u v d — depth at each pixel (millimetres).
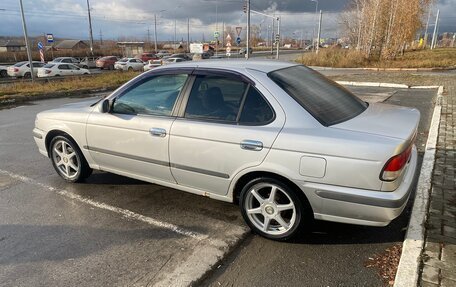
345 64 29391
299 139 2881
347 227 3479
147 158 3785
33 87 17000
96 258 3033
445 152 5418
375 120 3117
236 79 3311
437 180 4312
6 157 5930
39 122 4746
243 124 3176
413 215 3434
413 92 13008
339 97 3518
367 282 2674
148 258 3023
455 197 3838
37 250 3166
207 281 2738
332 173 2787
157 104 3738
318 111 3066
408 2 34000
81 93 16344
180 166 3561
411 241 3018
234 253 3102
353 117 3189
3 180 4855
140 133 3756
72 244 3256
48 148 4797
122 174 4199
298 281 2711
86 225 3600
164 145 3596
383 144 2666
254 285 2680
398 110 3562
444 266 2684
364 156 2674
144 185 4629
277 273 2812
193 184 3592
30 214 3852
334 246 3168
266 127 3062
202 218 3729
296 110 3020
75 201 4172
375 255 3021
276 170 2994
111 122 3982
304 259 2988
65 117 4434
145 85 3854
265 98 3137
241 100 3240
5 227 3574
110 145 4059
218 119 3314
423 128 7332
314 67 29938
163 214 3824
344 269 2838
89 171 4625
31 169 5305
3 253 3127
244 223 3613
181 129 3457
